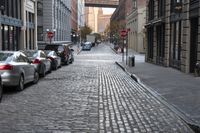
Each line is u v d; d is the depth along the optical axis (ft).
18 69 48.11
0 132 25.96
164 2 98.94
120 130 26.94
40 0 207.41
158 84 57.26
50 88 52.54
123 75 78.18
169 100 41.11
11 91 48.88
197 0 67.31
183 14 77.10
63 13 285.43
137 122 29.84
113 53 227.40
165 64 96.73
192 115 32.17
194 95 44.50
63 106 37.11
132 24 259.60
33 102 39.58
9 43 113.70
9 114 32.68
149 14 127.44
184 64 77.41
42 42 202.18
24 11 132.87
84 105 37.88
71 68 98.63
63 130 26.78
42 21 209.15
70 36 360.48
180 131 26.81
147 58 127.24
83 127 27.78
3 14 106.11
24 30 132.57
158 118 31.55
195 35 73.20
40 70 67.41
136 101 41.37
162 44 102.63
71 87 53.83
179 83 57.67
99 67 104.78
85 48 275.39
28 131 26.35
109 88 53.62
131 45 268.21
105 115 32.68
